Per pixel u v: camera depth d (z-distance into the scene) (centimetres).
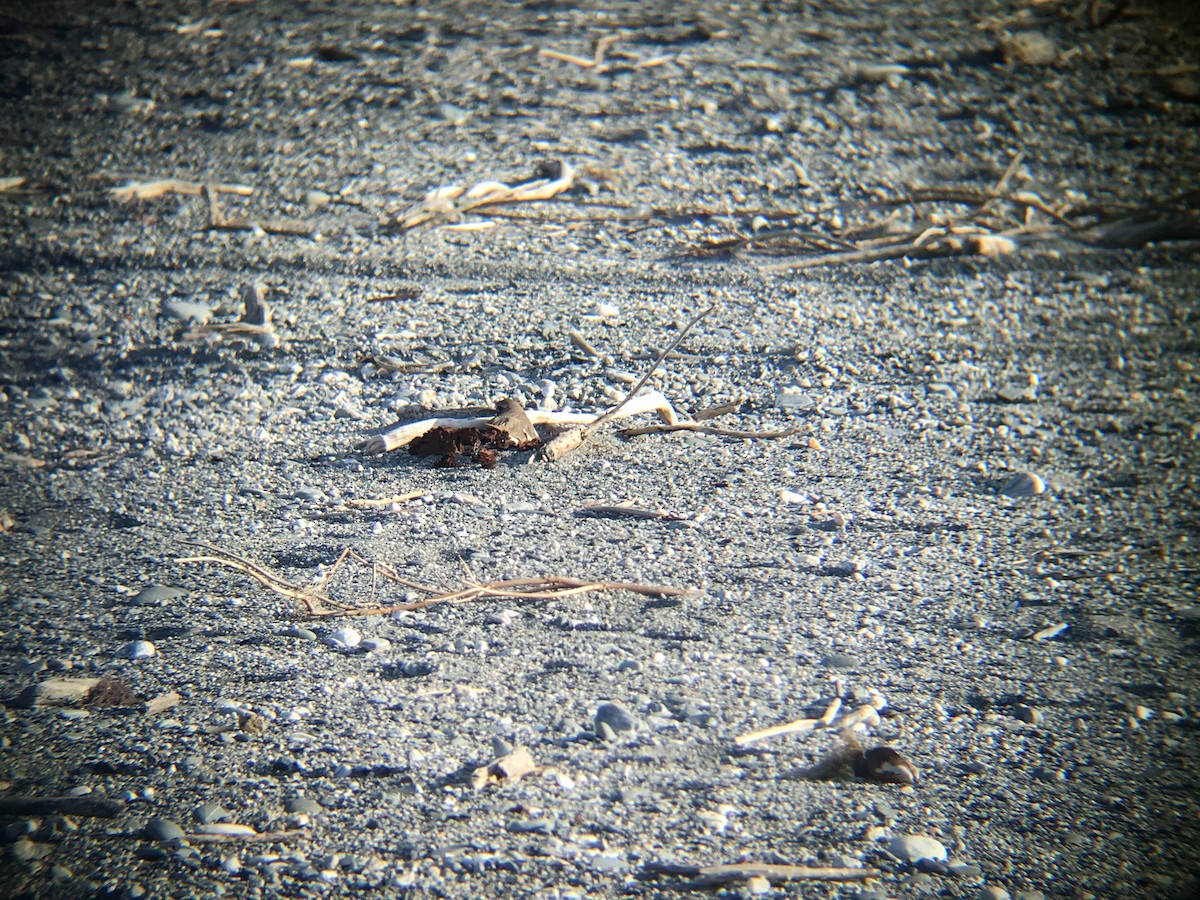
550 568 920
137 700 764
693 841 636
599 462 1114
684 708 745
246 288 1588
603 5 3238
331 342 1410
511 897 595
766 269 1650
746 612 860
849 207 1900
